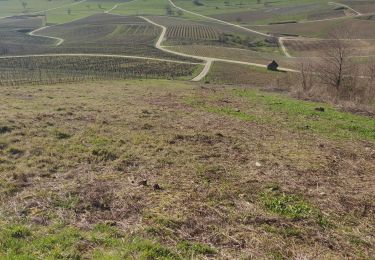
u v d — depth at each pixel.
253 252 7.16
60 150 11.64
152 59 92.50
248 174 10.66
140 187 9.36
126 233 7.48
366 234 8.00
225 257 6.95
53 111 16.55
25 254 6.56
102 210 8.34
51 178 9.77
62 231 7.38
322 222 8.33
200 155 11.95
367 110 23.36
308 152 13.00
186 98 22.92
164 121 16.09
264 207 8.84
